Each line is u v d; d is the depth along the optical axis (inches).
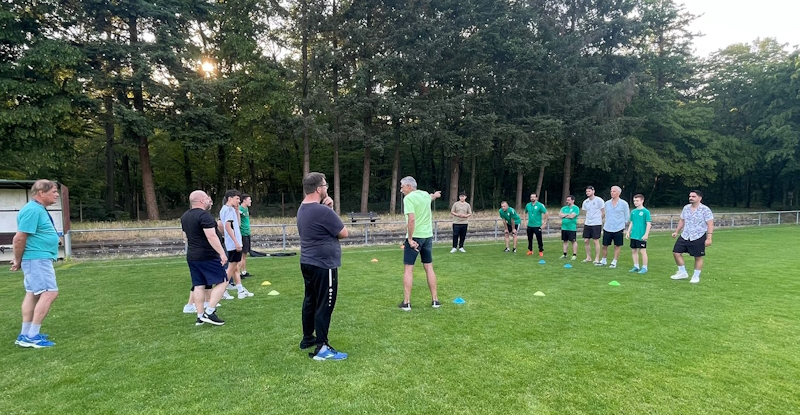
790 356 148.9
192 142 671.1
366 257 397.1
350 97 716.7
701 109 1155.9
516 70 802.8
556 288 260.2
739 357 147.9
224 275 187.9
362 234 554.9
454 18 821.9
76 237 491.2
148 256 413.7
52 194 165.5
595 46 962.1
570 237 384.5
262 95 716.0
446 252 437.4
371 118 817.5
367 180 856.3
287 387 124.5
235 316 198.4
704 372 135.5
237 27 706.8
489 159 1280.8
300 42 797.2
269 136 894.4
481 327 180.7
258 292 251.0
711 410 112.7
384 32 749.3
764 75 1137.4
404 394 120.4
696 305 218.5
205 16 705.6
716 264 357.7
